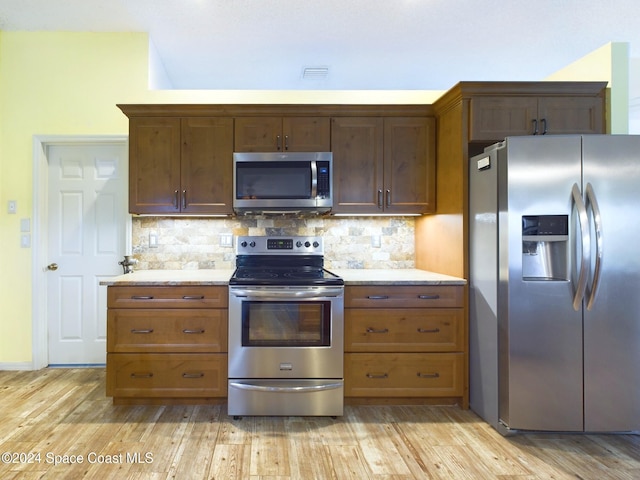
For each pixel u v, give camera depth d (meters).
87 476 1.59
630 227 1.88
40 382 2.62
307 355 2.19
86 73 2.84
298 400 2.15
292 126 2.59
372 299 2.25
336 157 2.61
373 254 2.95
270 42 2.86
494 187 2.03
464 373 2.27
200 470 1.65
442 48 2.96
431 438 1.94
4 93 2.84
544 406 1.91
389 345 2.26
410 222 2.97
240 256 2.78
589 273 1.86
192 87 3.63
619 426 1.90
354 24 2.63
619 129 2.33
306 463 1.71
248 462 1.71
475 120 2.27
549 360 1.91
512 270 1.92
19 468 1.64
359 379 2.25
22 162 2.85
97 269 2.95
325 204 2.54
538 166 1.90
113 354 2.21
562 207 1.90
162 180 2.57
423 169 2.63
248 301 2.18
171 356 2.22
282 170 2.55
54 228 2.94
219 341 2.23
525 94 2.28
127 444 1.85
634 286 1.88
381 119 2.62
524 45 2.93
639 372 1.90
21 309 2.86
